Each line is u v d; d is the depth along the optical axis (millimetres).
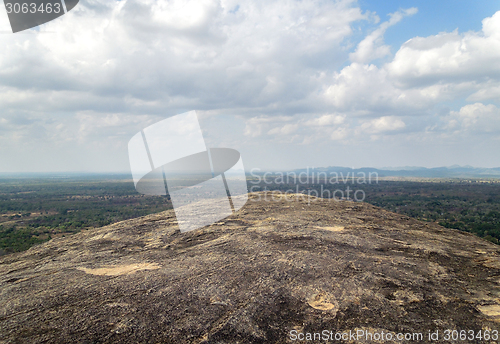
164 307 3533
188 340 2988
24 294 3865
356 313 3465
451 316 3426
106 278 4340
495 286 4109
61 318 3305
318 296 3795
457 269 4648
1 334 3018
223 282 4129
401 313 3473
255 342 2994
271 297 3758
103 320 3271
